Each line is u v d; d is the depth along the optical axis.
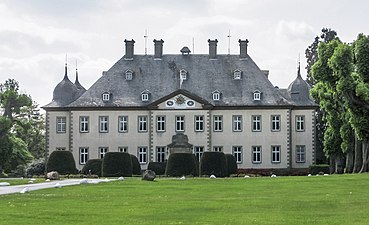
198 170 79.50
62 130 97.19
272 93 97.31
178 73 98.44
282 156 96.31
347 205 32.84
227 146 96.00
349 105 64.06
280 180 54.03
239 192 42.66
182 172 77.12
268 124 96.38
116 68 98.88
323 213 29.47
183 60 99.94
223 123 96.00
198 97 95.19
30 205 33.56
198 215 28.92
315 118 99.00
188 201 35.84
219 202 35.09
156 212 30.16
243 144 96.12
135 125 96.12
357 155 70.50
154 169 88.25
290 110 96.75
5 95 97.50
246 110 96.19
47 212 30.06
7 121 90.38
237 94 96.69
